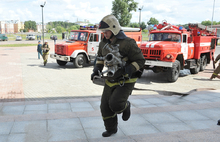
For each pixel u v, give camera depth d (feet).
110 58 7.82
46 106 15.92
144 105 16.01
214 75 30.14
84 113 13.01
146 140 8.25
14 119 11.80
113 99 8.43
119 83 8.39
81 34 42.01
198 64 35.53
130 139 8.50
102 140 8.55
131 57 8.16
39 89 23.22
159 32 32.30
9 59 51.08
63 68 39.81
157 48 27.55
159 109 13.78
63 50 39.83
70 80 28.58
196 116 12.55
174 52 28.45
